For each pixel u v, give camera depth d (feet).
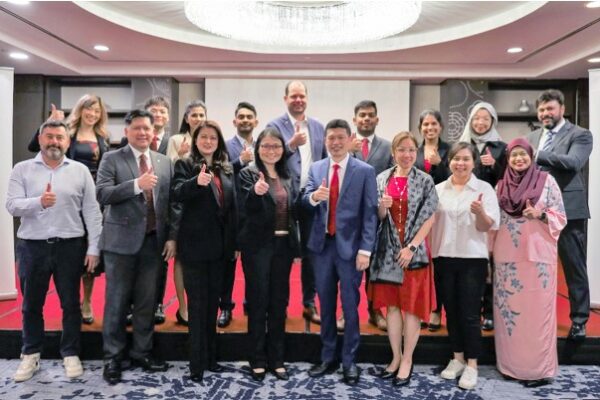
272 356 9.76
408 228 9.35
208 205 9.25
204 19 12.85
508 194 9.83
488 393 9.11
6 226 13.66
